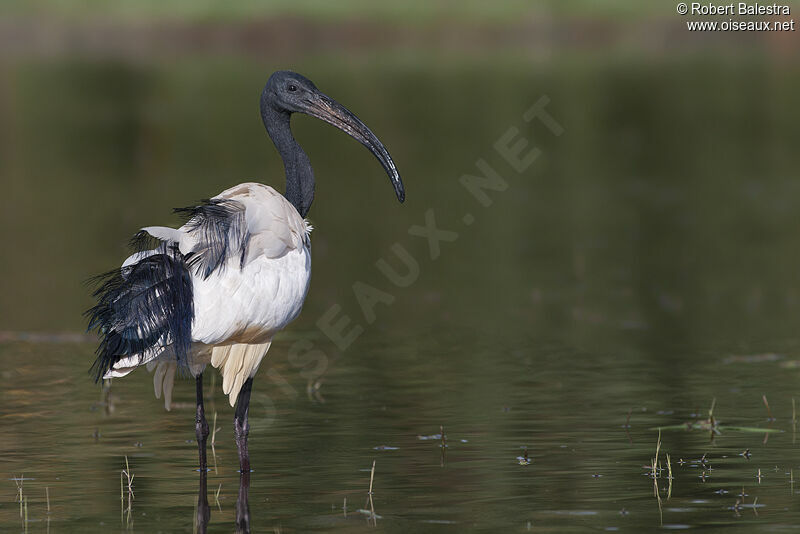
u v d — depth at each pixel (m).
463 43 48.50
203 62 44.69
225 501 8.57
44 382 12.18
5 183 24.97
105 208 22.02
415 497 8.58
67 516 8.24
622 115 33.59
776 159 27.39
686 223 20.81
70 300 15.75
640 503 8.36
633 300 15.77
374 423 10.63
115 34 48.88
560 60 44.66
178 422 10.84
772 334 13.86
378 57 45.91
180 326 8.77
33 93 38.41
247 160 27.39
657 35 48.56
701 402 11.17
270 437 10.28
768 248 18.75
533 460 9.45
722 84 38.47
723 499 8.44
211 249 8.88
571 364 12.71
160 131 31.56
